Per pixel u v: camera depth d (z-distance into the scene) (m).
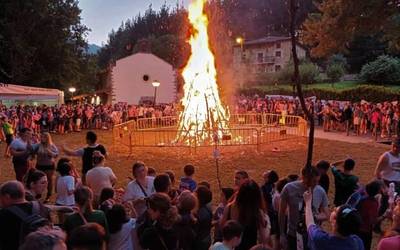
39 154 12.77
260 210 6.38
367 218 7.92
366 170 18.86
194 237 6.18
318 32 33.34
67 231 5.99
